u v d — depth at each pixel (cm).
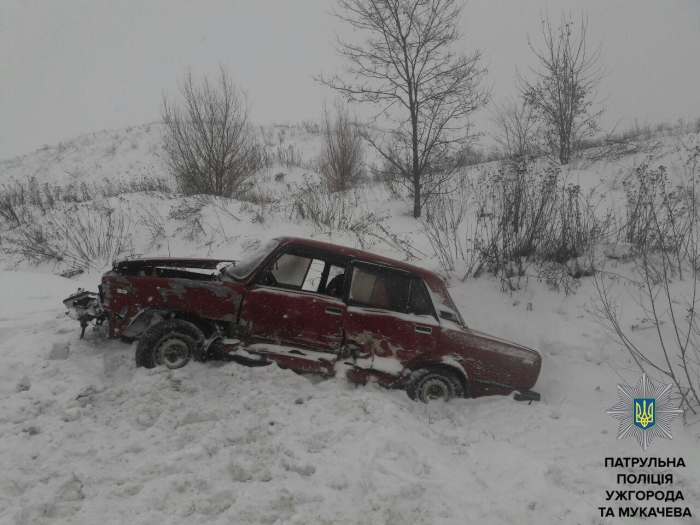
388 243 1062
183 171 1592
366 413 458
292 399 467
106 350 546
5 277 876
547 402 590
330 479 347
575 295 769
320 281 542
